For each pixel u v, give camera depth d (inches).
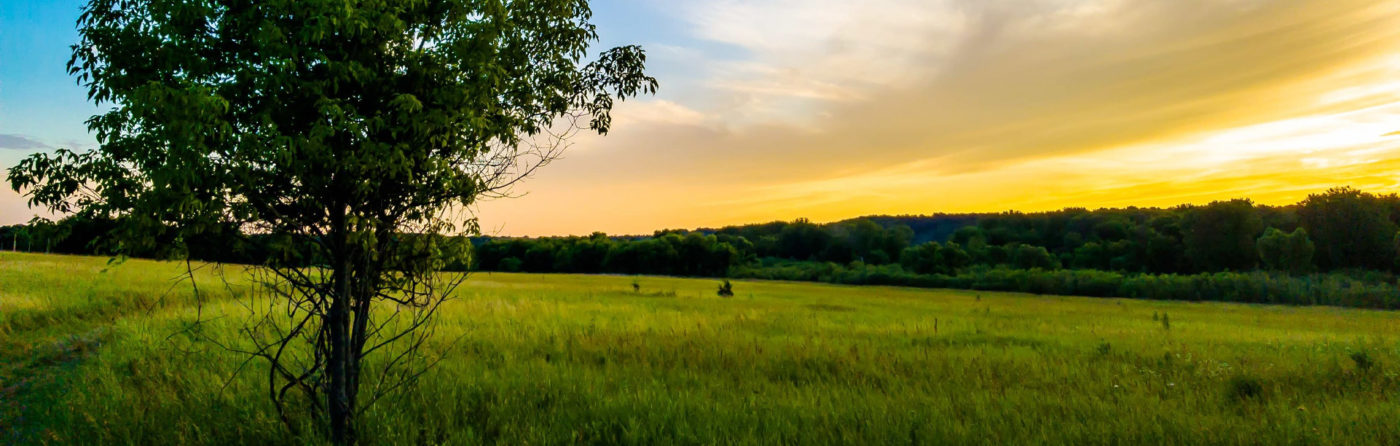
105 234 176.2
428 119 177.6
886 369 355.3
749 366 360.2
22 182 165.9
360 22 164.9
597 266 4407.0
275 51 168.9
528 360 366.0
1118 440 219.0
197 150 159.9
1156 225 3998.5
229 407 242.1
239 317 469.7
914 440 219.8
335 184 186.2
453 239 213.0
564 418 239.3
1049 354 440.8
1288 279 2593.5
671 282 2709.2
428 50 196.9
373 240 182.1
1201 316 1112.2
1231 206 3294.8
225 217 177.9
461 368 324.8
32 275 748.0
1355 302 2199.8
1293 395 297.3
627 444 215.2
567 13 223.3
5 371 323.6
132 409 237.0
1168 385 315.6
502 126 208.5
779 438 215.5
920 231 5821.9
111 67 174.2
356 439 199.6
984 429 228.7
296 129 180.4
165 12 172.7
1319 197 3363.7
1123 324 788.0
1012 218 5032.0
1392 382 326.3
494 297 952.3
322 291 192.7
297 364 322.0
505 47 213.9
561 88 234.7
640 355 390.6
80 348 386.3
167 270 914.1
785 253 5177.2
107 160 168.9
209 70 178.2
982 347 466.6
